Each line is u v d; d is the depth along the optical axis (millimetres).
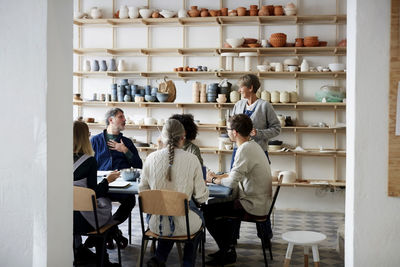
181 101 7332
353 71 2645
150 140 7441
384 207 2619
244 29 7117
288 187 7027
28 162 2717
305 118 7000
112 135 5070
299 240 3371
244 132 4086
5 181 2748
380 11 2580
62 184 2855
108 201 3848
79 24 7453
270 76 7023
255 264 4266
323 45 6727
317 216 6559
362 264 2641
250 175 4066
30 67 2693
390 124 2592
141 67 7414
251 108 5012
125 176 4250
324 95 6684
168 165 3402
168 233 3383
